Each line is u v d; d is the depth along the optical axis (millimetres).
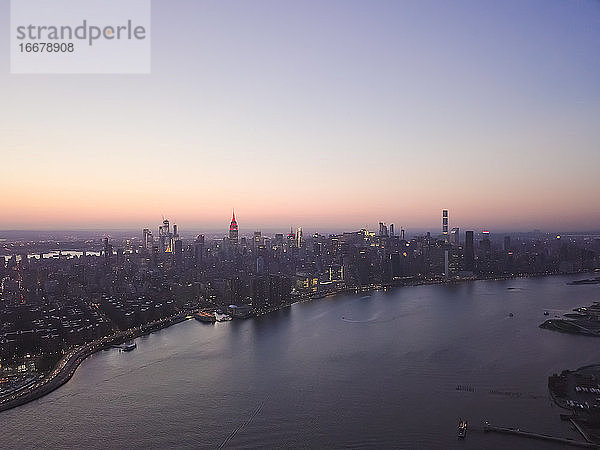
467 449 169250
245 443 179125
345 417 197500
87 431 190125
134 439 183500
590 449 164875
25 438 185750
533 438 174875
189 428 191125
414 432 182875
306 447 175125
